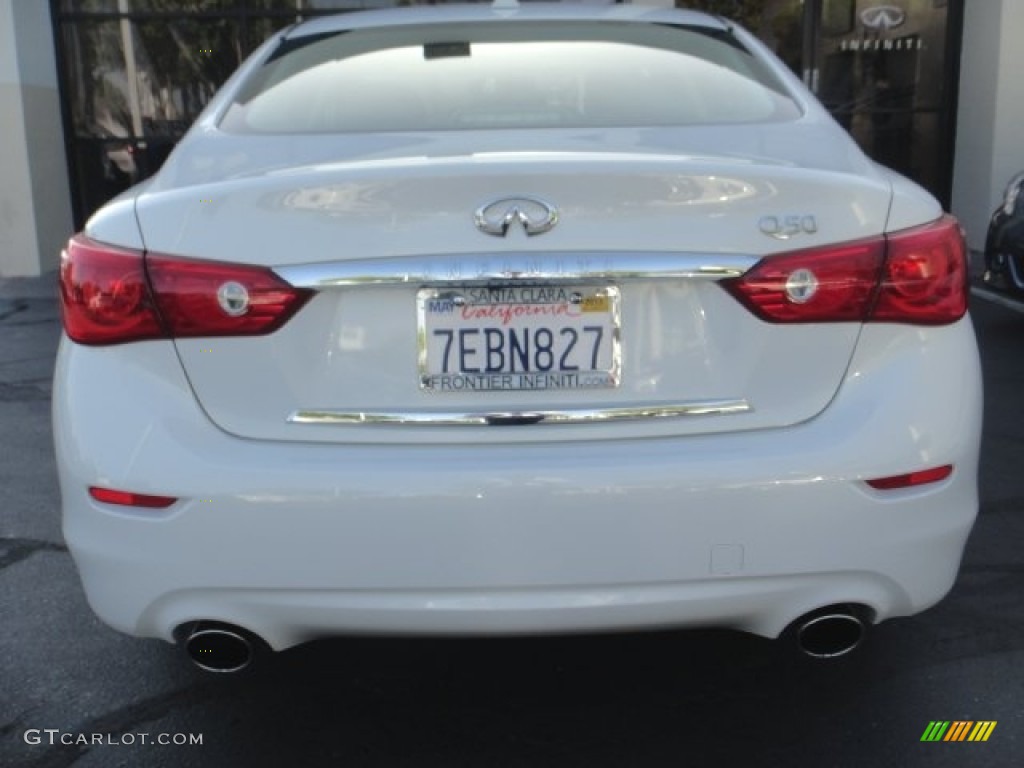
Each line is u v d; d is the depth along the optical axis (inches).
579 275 79.3
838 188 82.5
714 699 104.3
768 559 80.2
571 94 103.4
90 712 103.7
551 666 110.7
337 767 94.8
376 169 80.8
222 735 99.9
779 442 80.4
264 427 81.3
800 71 392.2
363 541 78.9
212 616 81.6
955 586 125.6
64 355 86.1
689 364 81.5
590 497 78.5
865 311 82.0
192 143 95.8
